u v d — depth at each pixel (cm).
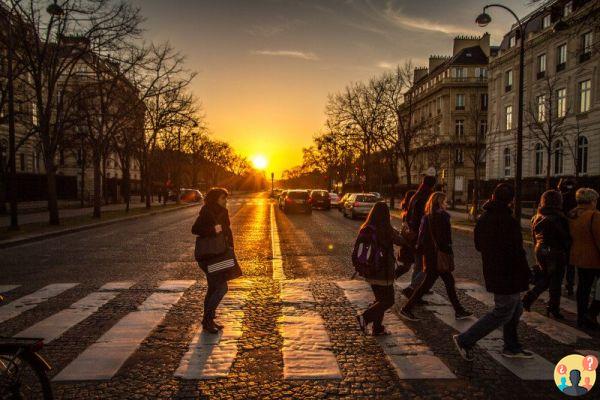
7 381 316
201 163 7556
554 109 3462
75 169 5725
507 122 4341
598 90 3078
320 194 3738
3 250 1305
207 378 429
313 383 419
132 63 2212
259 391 403
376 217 530
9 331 565
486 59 6300
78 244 1437
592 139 3131
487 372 444
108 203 4697
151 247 1362
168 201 5838
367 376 435
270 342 528
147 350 500
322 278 899
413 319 612
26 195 3738
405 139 3528
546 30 3584
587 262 573
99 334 554
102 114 2425
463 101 6291
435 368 454
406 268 755
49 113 2011
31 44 1978
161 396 393
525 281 439
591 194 590
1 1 1773
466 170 6106
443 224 595
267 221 2453
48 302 707
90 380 423
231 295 754
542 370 449
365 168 4312
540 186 2908
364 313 538
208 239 561
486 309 675
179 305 690
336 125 4016
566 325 599
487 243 446
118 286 820
